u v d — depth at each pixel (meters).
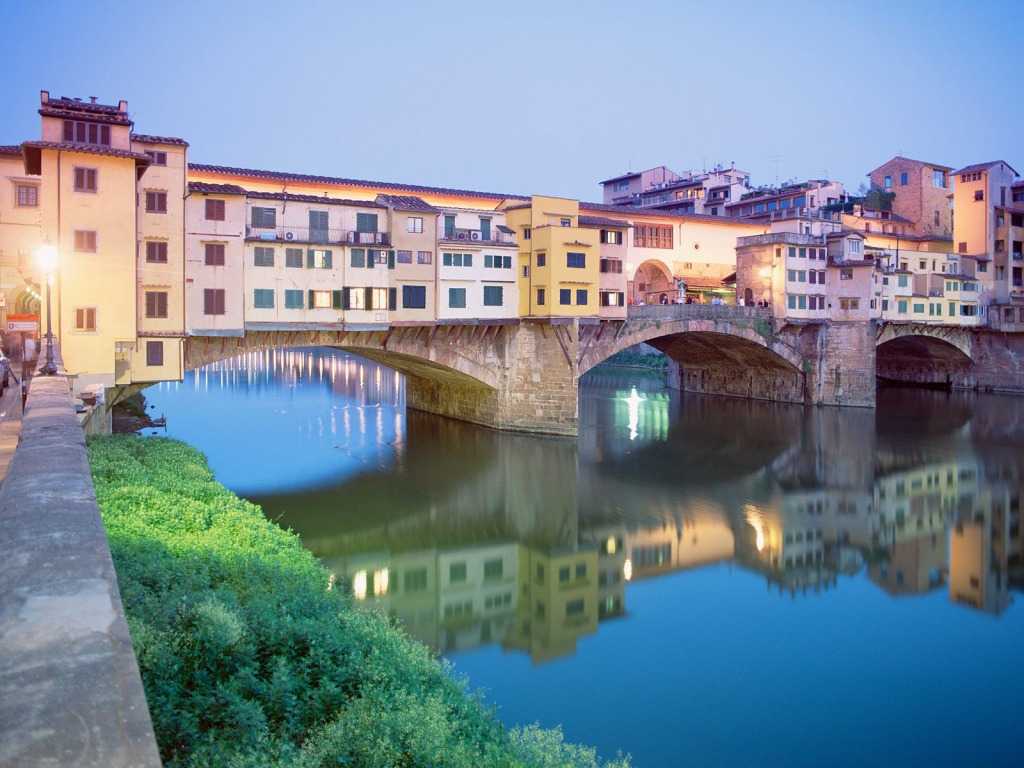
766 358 79.19
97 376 36.38
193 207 44.34
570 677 22.91
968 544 36.53
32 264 44.06
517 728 15.35
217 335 45.03
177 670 10.08
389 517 39.94
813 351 77.62
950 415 73.06
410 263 53.44
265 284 47.12
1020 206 91.88
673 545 36.38
